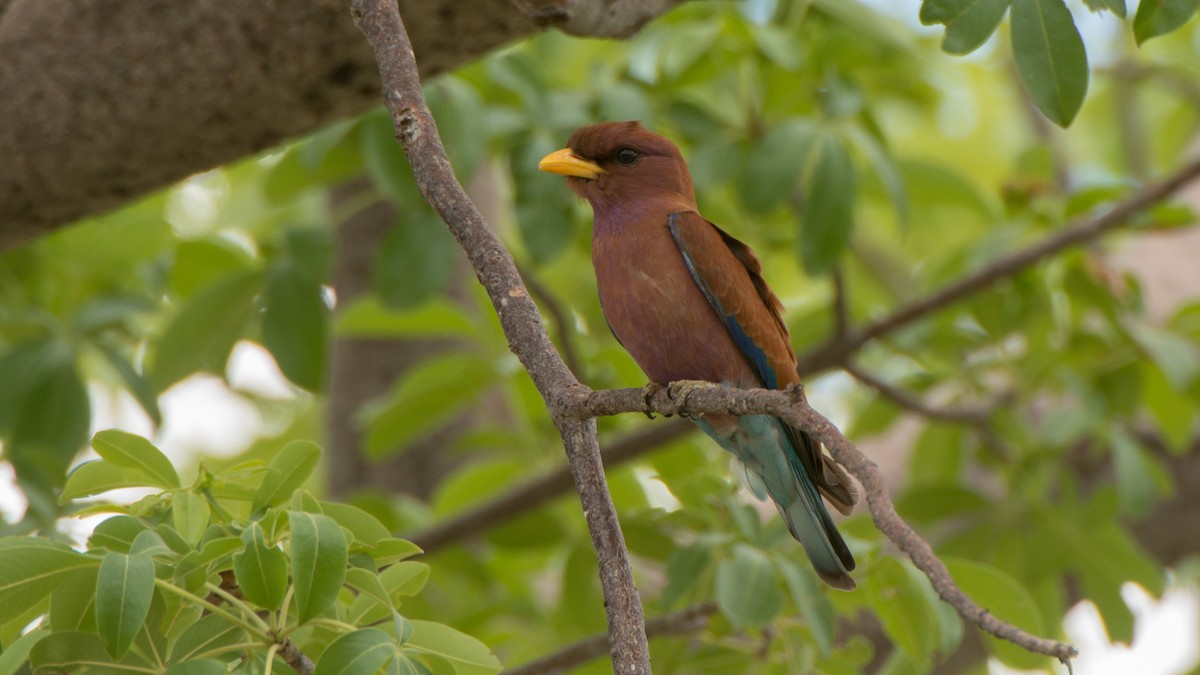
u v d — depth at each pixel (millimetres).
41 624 5902
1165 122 20188
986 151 20016
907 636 8258
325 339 10797
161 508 6344
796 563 8477
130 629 5145
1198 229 14789
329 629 6156
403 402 11242
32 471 10078
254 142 8016
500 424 13711
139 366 12945
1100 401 11422
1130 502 11109
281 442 17578
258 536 5484
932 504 11562
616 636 5340
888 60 12438
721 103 12633
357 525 6094
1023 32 6098
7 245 8773
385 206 13789
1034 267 11953
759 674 8766
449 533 11062
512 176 10789
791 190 10562
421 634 6008
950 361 12414
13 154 8047
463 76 11195
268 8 7395
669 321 8766
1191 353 11430
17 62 7852
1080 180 14688
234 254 11617
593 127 9375
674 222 8828
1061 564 11391
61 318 12258
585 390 5664
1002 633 4477
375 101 7852
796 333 12617
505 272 5871
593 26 7117
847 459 4957
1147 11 6246
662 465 10945
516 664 11438
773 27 11453
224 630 5641
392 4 6297
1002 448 11773
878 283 17531
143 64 7672
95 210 8477
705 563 8414
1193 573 14617
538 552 12109
